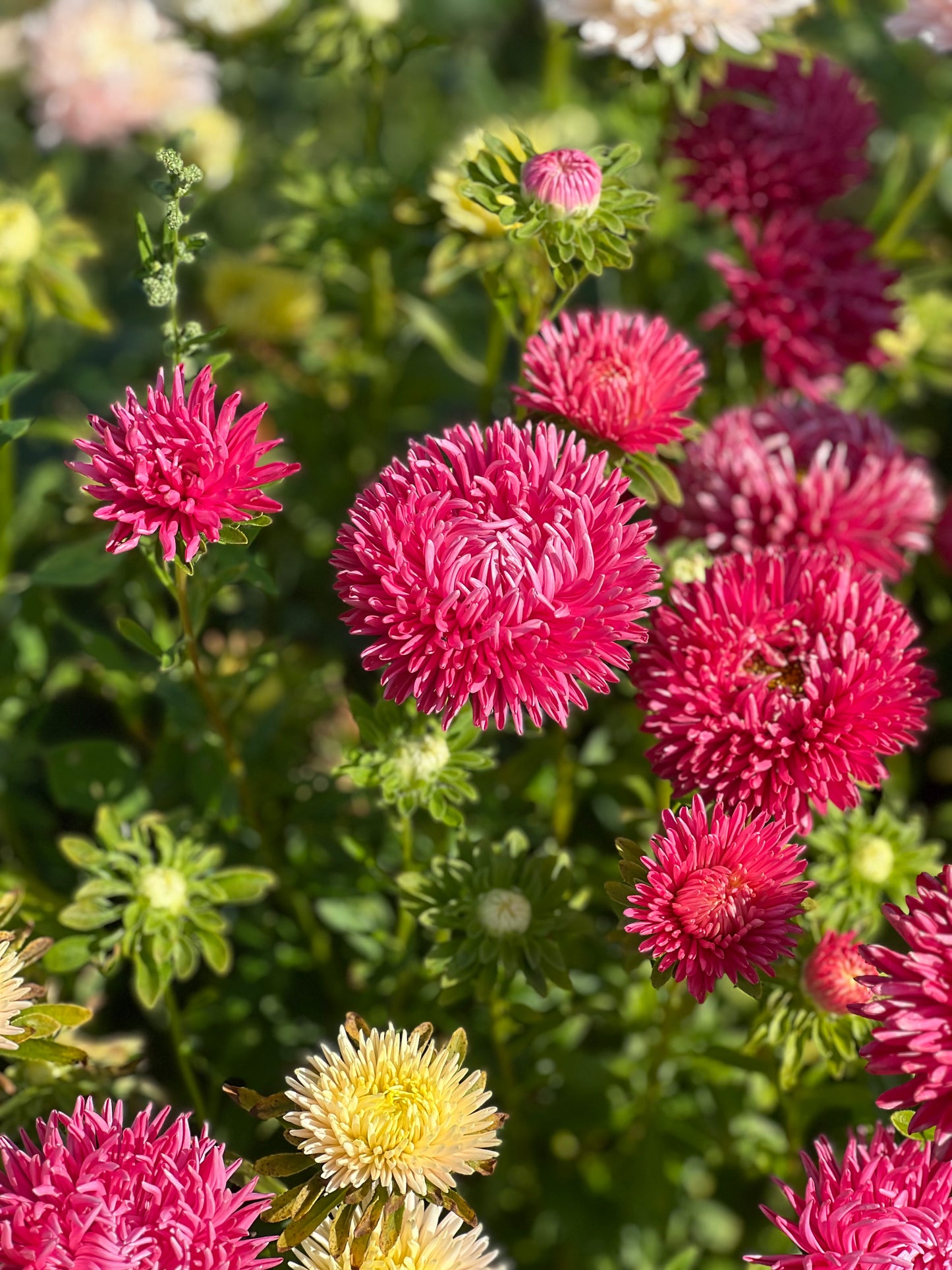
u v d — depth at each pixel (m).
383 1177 0.64
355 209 0.92
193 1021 0.84
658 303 1.02
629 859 0.68
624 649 0.66
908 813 0.93
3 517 0.94
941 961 0.63
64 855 0.89
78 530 0.85
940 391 1.11
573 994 0.82
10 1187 0.63
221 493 0.66
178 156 0.69
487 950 0.71
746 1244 0.86
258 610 0.99
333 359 1.00
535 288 0.77
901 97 1.27
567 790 0.83
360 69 0.93
